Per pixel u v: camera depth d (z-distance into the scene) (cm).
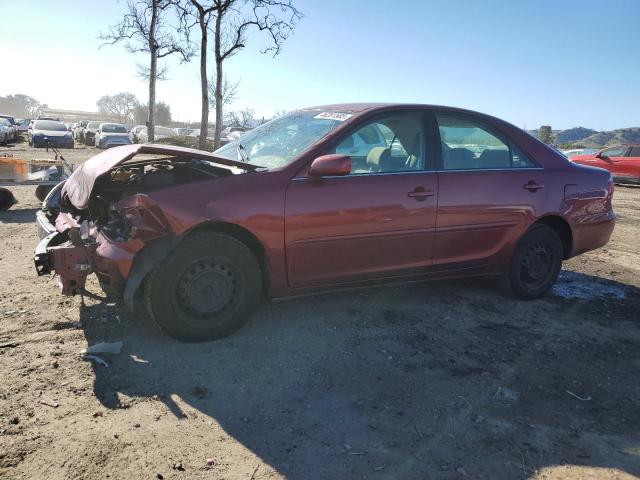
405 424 288
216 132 1722
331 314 432
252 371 336
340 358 358
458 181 431
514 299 491
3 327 383
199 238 353
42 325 388
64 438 262
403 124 430
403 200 406
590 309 481
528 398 320
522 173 464
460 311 454
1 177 862
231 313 372
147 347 360
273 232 367
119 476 238
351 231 390
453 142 446
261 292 393
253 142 465
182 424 278
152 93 1945
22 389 303
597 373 356
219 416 287
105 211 403
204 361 345
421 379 336
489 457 264
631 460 266
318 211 377
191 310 360
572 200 485
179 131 3859
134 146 397
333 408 300
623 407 316
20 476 235
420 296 485
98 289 463
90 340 368
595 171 511
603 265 655
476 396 319
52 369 327
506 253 464
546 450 272
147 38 1938
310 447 265
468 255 446
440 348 380
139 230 337
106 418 280
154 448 258
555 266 495
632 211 1219
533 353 381
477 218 439
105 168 374
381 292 489
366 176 399
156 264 343
